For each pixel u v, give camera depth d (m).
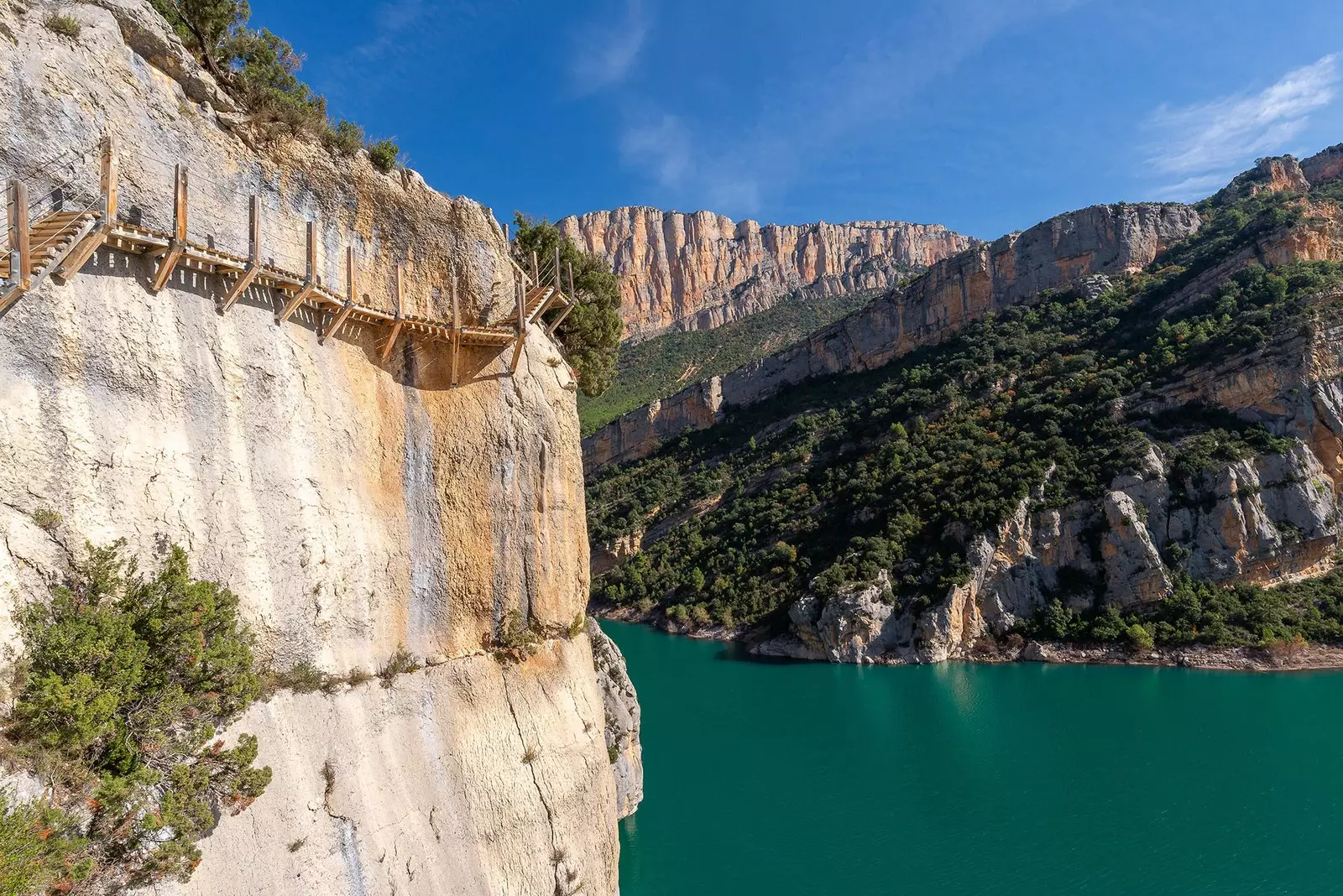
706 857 36.00
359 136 20.38
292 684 16.19
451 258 22.42
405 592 19.88
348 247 19.64
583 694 24.25
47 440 12.35
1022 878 33.41
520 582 22.59
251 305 16.69
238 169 17.14
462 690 20.50
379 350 20.25
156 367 14.27
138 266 14.33
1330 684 58.62
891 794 42.97
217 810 13.27
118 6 15.04
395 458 20.22
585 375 33.31
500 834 19.56
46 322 12.57
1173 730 51.00
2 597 11.30
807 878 33.97
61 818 10.06
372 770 17.20
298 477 17.08
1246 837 36.09
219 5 18.19
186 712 13.07
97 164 13.95
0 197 12.45
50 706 10.58
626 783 38.22
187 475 14.52
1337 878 32.25
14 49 13.03
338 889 14.91
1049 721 54.12
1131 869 33.66
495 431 22.08
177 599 12.60
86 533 12.66
